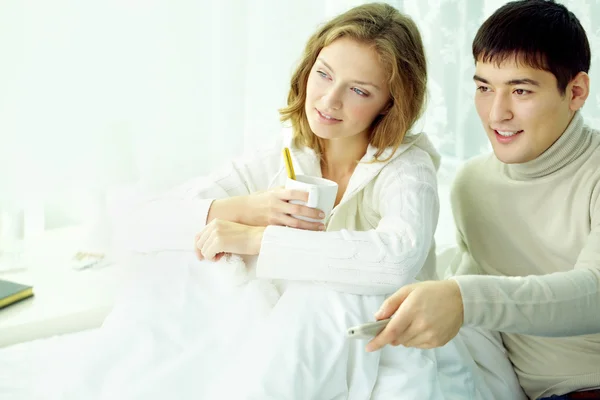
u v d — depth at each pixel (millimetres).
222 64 1708
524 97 1038
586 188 1072
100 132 1582
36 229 1590
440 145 1767
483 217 1219
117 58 1579
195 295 976
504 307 869
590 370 1063
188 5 1639
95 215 1531
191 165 1731
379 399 859
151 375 858
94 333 1104
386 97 1119
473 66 1707
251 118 1773
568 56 1015
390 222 1047
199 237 1063
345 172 1236
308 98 1118
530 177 1134
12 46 1450
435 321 831
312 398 830
